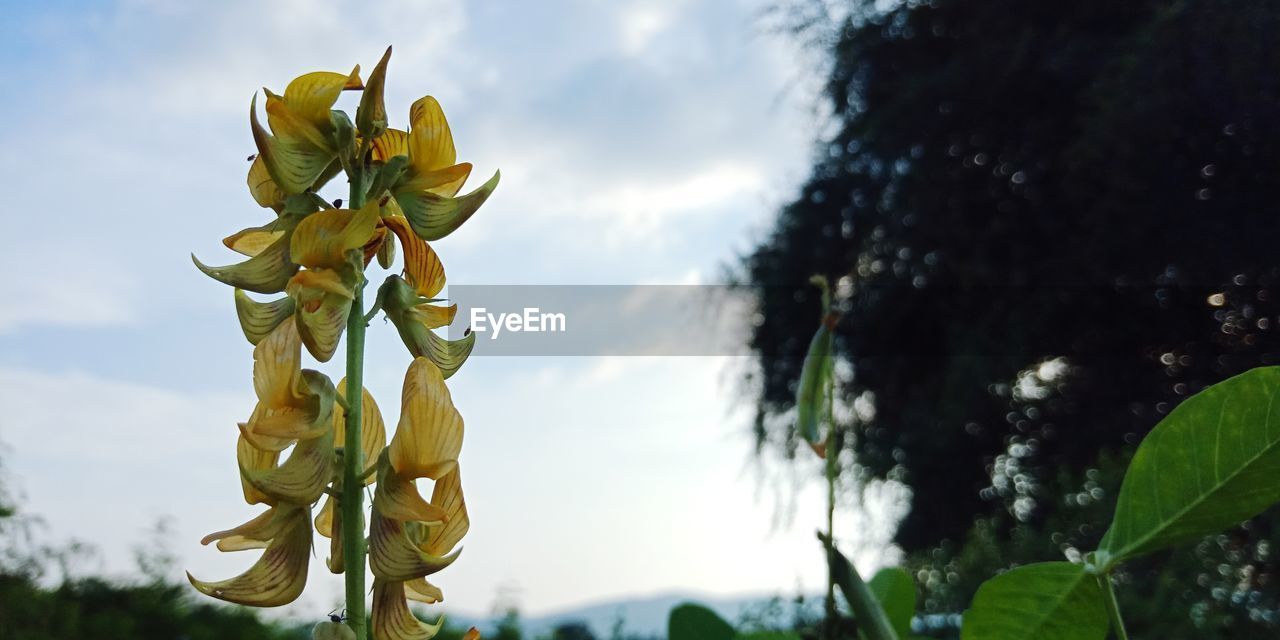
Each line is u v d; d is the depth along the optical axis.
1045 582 1.08
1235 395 0.99
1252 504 1.00
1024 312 11.91
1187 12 9.98
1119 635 1.06
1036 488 11.75
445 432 1.13
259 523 1.14
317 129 1.18
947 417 12.29
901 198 12.98
